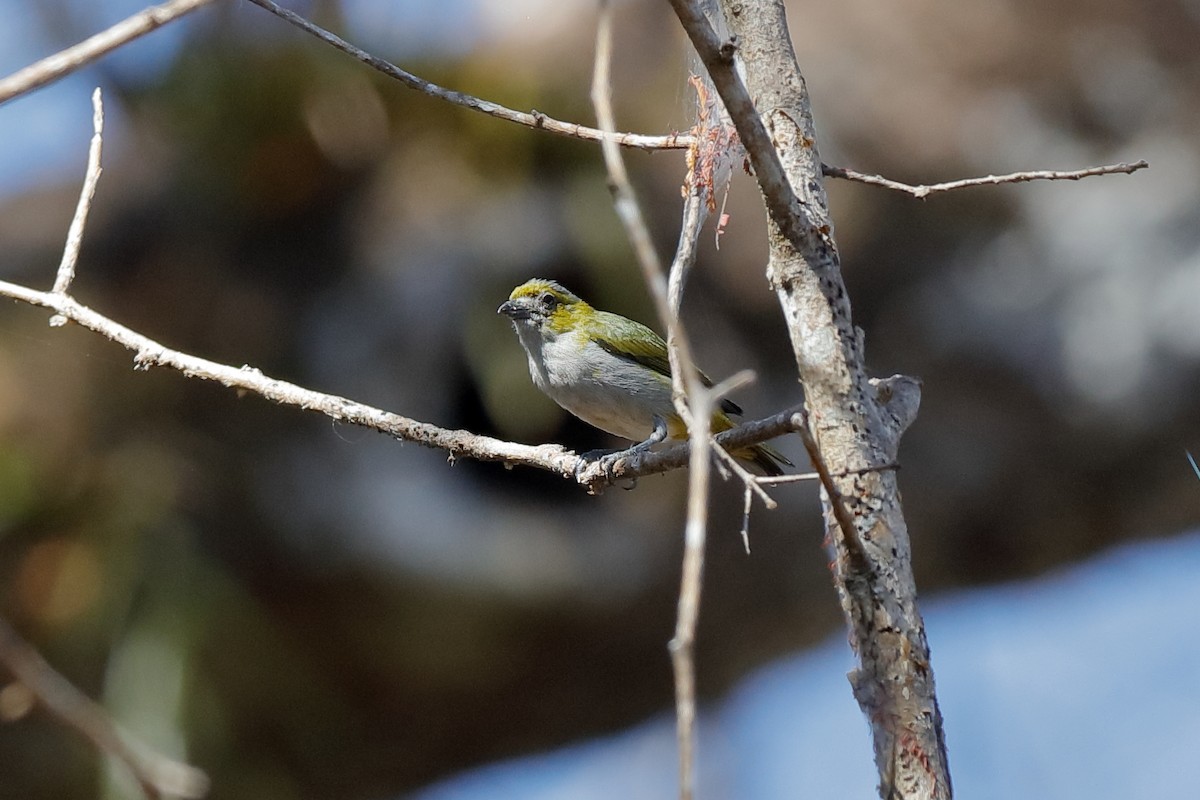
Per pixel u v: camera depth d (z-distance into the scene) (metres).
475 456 5.78
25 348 13.26
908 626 4.02
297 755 13.91
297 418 13.38
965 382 13.90
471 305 13.16
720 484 13.80
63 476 12.82
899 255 13.97
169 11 3.58
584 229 13.09
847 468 4.18
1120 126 14.16
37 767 12.80
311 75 13.27
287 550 13.23
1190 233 13.52
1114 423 13.56
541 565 13.49
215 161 13.63
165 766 6.41
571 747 15.69
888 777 3.92
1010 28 14.35
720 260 13.40
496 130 13.30
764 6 4.66
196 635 12.60
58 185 14.50
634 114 13.32
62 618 12.47
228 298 13.62
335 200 13.73
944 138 13.97
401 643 13.83
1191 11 14.58
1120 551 14.71
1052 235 13.76
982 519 14.35
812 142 4.57
